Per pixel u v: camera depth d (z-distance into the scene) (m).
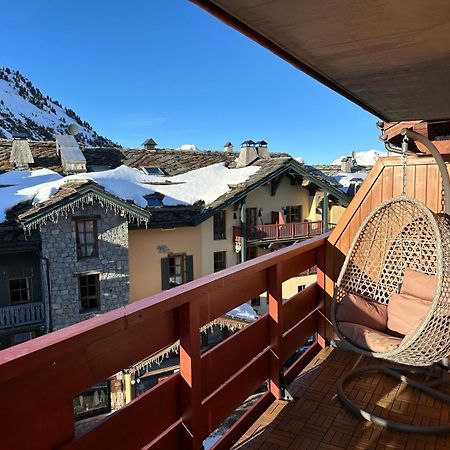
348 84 2.23
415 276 2.93
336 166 25.34
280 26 1.42
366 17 1.35
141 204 11.44
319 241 3.23
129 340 1.46
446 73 2.03
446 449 2.13
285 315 2.82
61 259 9.97
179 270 12.56
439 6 1.27
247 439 2.23
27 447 1.13
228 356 2.11
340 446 2.16
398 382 2.81
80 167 12.80
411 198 2.70
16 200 10.17
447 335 2.26
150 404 1.59
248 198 14.22
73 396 1.25
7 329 9.80
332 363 3.11
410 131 2.75
